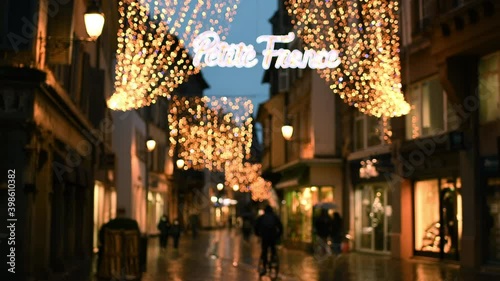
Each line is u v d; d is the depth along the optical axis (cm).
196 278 1866
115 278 1519
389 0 2669
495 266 2033
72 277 1841
